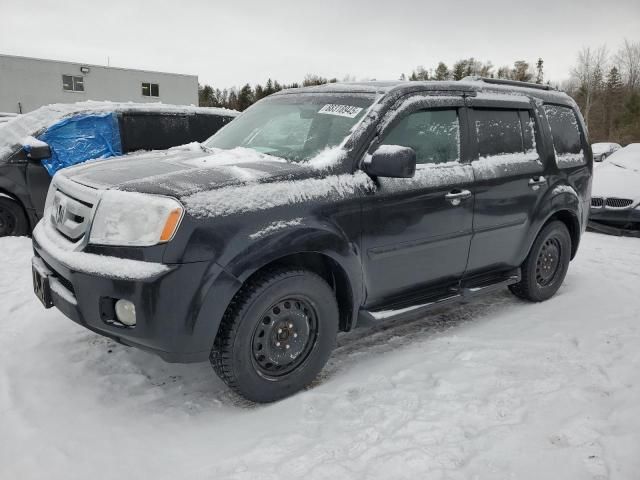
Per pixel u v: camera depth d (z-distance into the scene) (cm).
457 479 224
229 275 256
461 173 363
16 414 264
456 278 383
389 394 296
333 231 292
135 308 248
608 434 254
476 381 309
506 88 427
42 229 316
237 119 418
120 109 661
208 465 234
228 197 263
